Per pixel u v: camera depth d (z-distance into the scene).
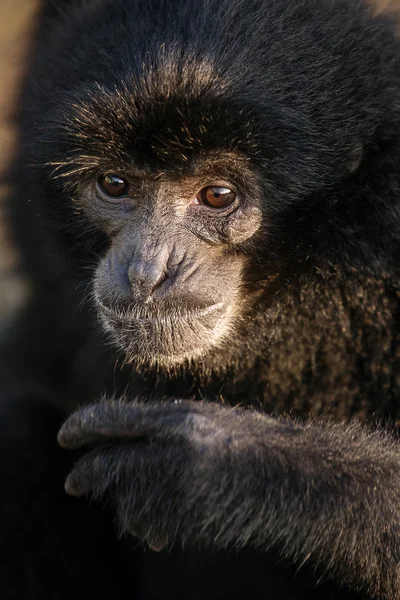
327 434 13.48
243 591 16.25
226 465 12.43
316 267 15.39
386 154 15.00
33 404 17.22
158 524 12.56
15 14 19.19
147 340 15.05
